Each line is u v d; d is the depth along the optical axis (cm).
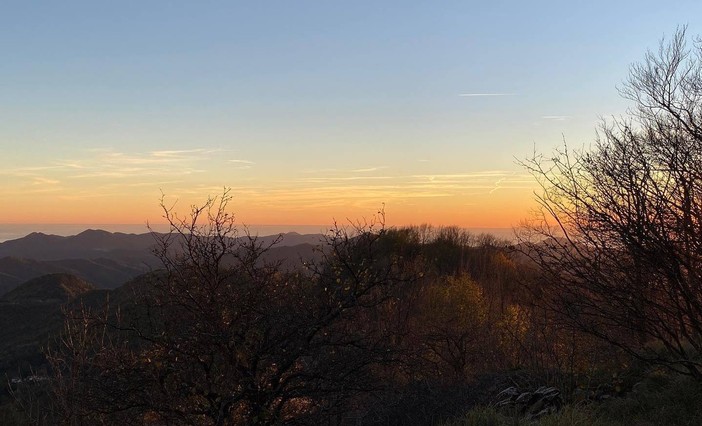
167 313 783
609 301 741
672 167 661
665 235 662
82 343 822
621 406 761
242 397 747
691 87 712
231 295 789
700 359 778
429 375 1027
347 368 813
